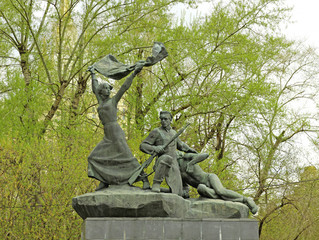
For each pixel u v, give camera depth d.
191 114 21.75
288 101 25.50
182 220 10.27
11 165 18.53
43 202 17.89
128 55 22.20
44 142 19.52
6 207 17.50
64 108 21.59
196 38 21.75
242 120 21.89
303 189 23.75
